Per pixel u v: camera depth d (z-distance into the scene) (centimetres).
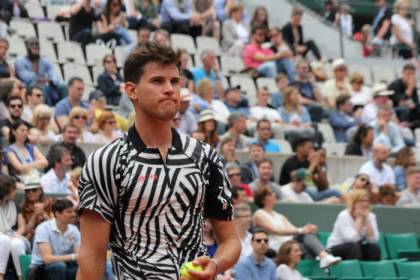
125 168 1257
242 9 4966
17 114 3244
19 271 2620
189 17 4844
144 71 1256
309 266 2969
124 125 3597
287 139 3988
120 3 4528
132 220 1259
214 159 1298
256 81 4625
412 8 5359
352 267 3017
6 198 2700
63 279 2553
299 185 3388
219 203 1297
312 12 5278
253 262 2686
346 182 3656
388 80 5125
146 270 1252
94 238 1260
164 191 1258
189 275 1225
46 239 2566
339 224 3122
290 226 3053
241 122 3675
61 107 3562
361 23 5328
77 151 3128
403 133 4272
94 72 4316
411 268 3078
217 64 4353
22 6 4638
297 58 4866
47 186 2986
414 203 3566
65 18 4625
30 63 3916
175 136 1289
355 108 4416
